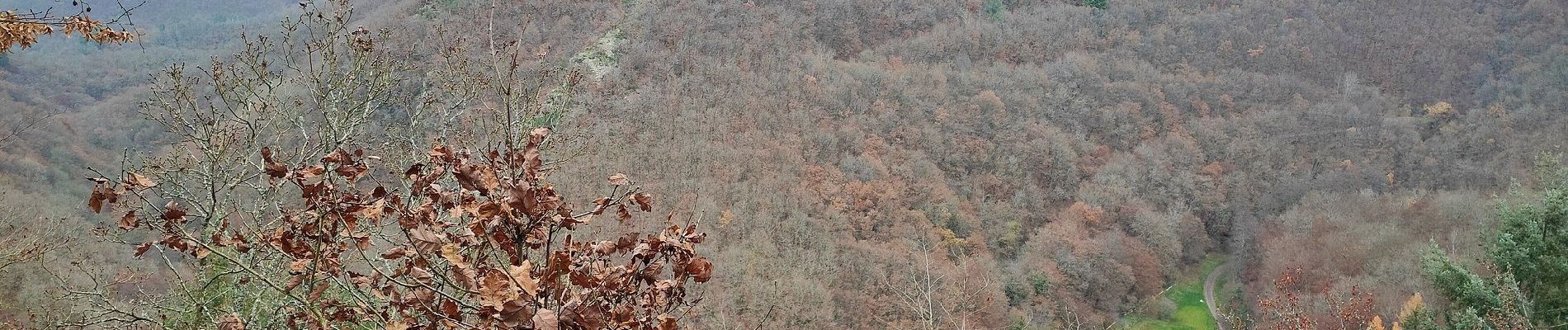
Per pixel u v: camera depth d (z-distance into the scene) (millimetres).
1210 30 72125
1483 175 46781
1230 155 53125
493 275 3020
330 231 3826
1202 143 54906
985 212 42344
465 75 9430
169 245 3996
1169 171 50312
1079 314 34375
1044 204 45969
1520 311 13469
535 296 3000
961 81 56281
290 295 3982
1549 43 67062
